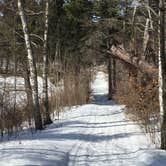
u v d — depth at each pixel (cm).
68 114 2377
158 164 1088
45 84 1948
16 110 1700
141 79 2008
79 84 3056
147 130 1636
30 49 1719
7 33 2230
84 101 3116
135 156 1220
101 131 1731
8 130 1563
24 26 1716
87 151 1298
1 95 1677
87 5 3269
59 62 2969
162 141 1292
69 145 1376
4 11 2164
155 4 1526
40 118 1756
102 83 5859
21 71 2209
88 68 3916
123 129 1770
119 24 2564
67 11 3306
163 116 1289
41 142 1392
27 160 1064
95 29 3209
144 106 1670
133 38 2156
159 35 1290
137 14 2142
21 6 1714
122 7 2350
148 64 2019
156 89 1666
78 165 1110
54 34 3319
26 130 1738
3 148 1262
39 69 2753
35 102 1745
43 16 2248
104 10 2898
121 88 2641
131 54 2119
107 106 2942
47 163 1064
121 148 1355
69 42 3484
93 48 3197
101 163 1135
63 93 2777
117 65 3850
